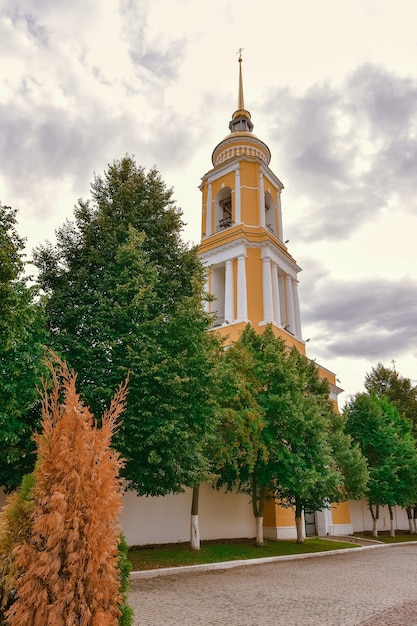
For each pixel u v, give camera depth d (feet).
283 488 66.39
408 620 27.53
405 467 99.60
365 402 107.24
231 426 61.11
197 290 52.21
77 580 14.17
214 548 59.88
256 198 106.52
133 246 47.91
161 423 42.57
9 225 35.17
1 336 33.68
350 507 114.42
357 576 45.85
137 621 26.73
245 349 70.18
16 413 36.27
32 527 14.75
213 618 27.81
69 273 51.42
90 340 46.93
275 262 102.37
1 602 14.38
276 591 36.96
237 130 123.24
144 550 54.54
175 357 46.29
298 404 68.28
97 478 15.70
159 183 60.23
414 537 113.60
